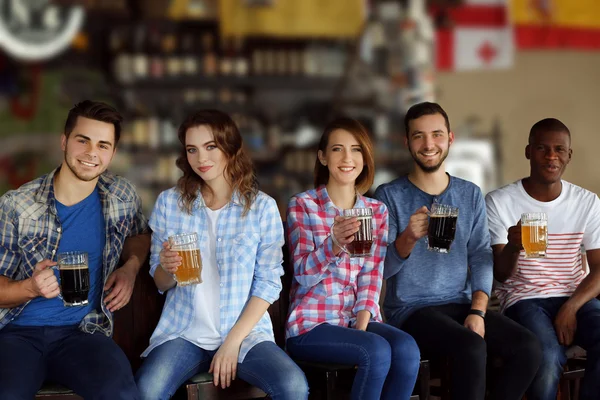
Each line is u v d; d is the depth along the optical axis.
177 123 6.32
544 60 7.66
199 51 6.35
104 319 2.64
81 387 2.38
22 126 6.27
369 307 2.76
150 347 2.62
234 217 2.70
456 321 2.90
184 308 2.63
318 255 2.68
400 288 2.98
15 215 2.56
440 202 3.02
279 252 2.72
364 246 2.60
